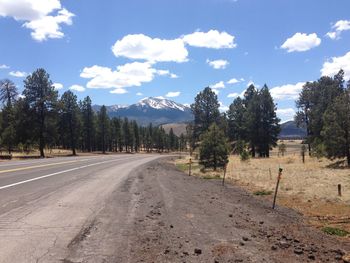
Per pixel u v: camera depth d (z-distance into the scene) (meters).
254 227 10.59
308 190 18.72
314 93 66.94
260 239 9.25
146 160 54.84
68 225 9.69
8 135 67.56
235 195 17.77
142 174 27.66
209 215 11.98
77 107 90.25
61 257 7.14
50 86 68.88
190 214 11.98
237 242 8.83
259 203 15.42
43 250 7.52
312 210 14.00
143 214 11.63
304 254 8.17
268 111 68.81
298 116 69.00
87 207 12.32
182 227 10.08
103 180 21.39
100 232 9.14
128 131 143.88
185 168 42.75
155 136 162.75
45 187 17.02
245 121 72.31
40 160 42.69
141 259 7.25
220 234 9.52
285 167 34.34
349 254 8.32
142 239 8.67
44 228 9.27
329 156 37.31
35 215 10.73
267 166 36.25
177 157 80.12
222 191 19.23
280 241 9.12
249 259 7.57
